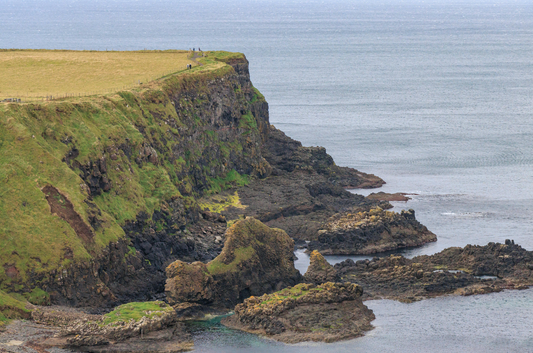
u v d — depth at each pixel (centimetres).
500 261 12500
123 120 14212
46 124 12331
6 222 10619
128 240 12138
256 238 11800
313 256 12012
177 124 16212
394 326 10375
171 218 13512
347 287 10962
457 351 9662
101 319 9519
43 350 8775
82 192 11581
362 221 14800
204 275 10975
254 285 11488
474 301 11331
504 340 9994
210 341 9744
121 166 13188
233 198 16938
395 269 12306
